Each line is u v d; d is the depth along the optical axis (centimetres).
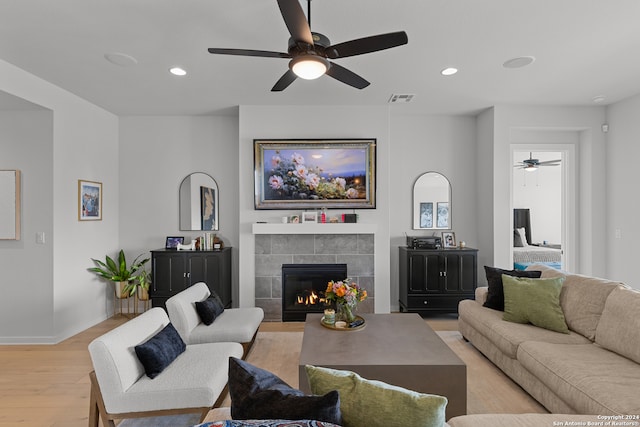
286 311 442
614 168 439
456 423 154
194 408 199
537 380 233
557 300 282
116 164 484
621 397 170
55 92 369
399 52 298
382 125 451
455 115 496
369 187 452
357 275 449
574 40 279
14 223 364
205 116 492
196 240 462
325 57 220
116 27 254
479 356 325
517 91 397
